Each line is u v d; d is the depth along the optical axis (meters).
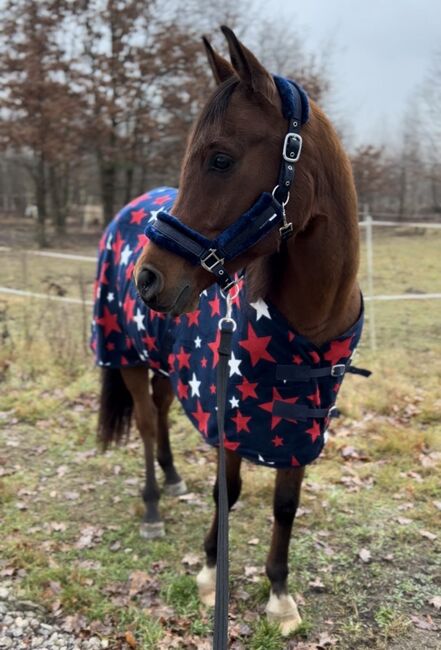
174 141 18.27
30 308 6.91
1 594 2.42
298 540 2.81
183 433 4.05
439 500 3.12
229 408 2.02
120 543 2.84
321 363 1.98
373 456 3.62
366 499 3.16
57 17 16.81
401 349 5.69
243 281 1.98
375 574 2.57
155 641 2.19
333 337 1.97
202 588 2.44
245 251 1.66
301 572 2.58
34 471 3.55
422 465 3.47
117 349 2.95
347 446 3.70
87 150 18.02
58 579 2.51
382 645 2.16
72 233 18.45
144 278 1.65
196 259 1.64
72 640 2.20
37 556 2.65
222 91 1.64
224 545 1.61
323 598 2.43
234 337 2.00
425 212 20.34
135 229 2.86
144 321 2.54
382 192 20.67
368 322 7.09
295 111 1.65
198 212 1.63
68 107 16.81
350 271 1.86
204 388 2.13
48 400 4.57
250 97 1.63
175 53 17.23
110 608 2.35
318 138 1.74
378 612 2.34
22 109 16.92
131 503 3.19
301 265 1.81
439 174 20.03
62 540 2.85
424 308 7.81
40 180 17.48
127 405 3.18
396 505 3.10
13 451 3.82
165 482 3.29
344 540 2.81
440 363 5.28
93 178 20.58
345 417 4.18
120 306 2.85
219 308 2.11
